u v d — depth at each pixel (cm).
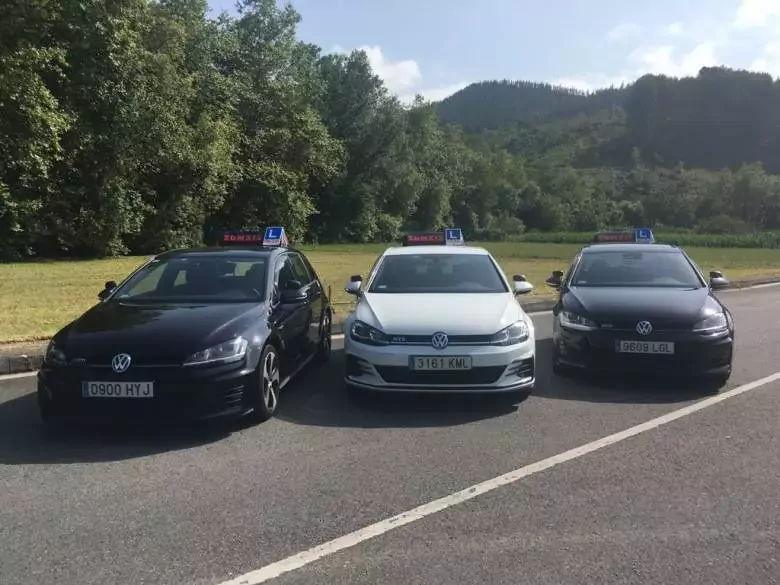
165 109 2595
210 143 2978
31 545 339
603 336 648
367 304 650
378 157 5859
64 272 2008
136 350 501
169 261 692
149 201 2984
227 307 591
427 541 341
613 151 16562
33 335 890
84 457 473
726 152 15500
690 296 702
